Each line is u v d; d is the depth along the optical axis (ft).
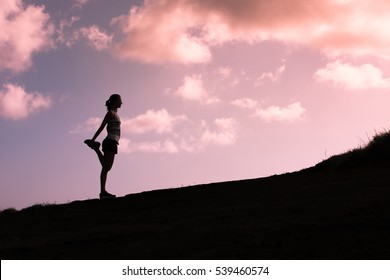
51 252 29.84
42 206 48.57
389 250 25.17
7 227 38.22
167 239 30.19
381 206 32.45
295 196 38.63
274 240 28.02
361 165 48.65
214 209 37.35
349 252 25.44
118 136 48.93
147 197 44.91
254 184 45.57
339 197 36.37
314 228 29.37
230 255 26.45
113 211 40.70
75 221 38.14
